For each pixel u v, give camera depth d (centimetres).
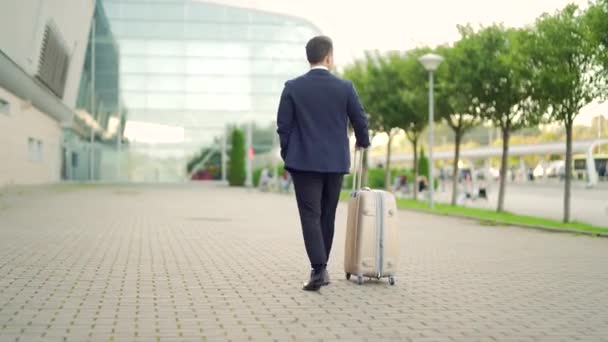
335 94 663
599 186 4972
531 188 4978
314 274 672
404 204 2717
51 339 465
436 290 700
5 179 3316
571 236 1434
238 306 594
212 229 1443
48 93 3862
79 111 5225
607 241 1324
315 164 648
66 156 5162
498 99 2097
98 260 902
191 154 5462
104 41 5359
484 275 827
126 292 661
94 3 4522
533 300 654
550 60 1714
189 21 5491
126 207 2200
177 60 5466
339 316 556
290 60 5594
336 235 1361
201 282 729
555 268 908
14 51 2773
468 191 3039
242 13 5553
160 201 2659
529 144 6116
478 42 2117
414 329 513
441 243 1238
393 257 726
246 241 1196
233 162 5044
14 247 1031
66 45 3881
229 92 5525
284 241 1204
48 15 3156
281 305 600
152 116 5419
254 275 784
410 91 2839
